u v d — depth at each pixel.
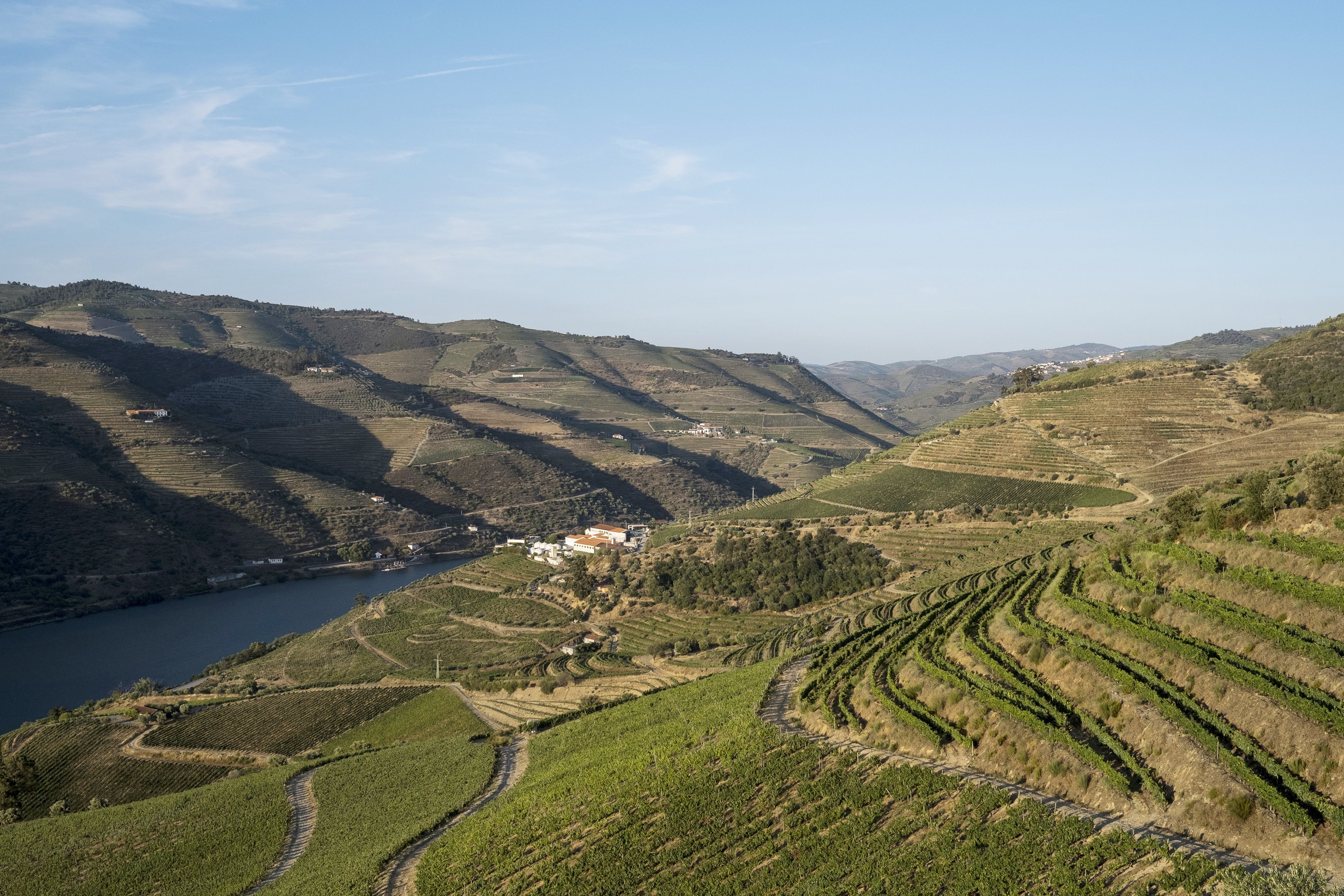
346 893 57.41
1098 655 49.91
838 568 148.88
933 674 58.41
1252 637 44.59
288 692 138.25
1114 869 35.16
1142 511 141.12
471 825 66.00
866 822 45.31
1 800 100.19
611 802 59.00
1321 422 159.38
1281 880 28.38
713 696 81.94
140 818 84.75
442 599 191.25
